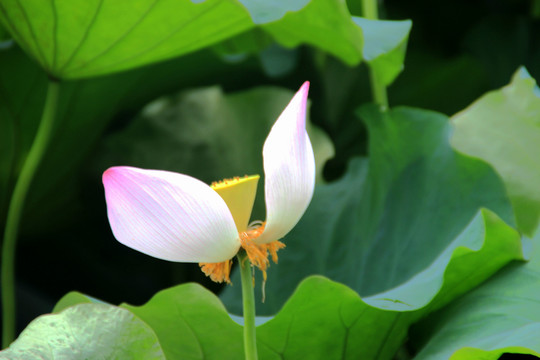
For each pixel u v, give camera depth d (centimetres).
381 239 199
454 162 192
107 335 169
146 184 161
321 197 215
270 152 162
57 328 169
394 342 181
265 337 177
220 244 162
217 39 201
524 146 192
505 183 191
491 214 174
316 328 177
